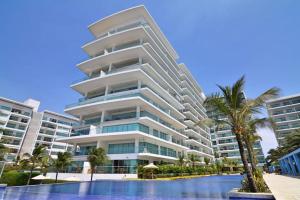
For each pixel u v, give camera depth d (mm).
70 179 23422
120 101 32375
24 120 65750
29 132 68312
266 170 59469
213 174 50344
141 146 31469
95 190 15492
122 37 40781
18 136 62406
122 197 11398
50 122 74750
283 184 13922
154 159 35031
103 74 38719
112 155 30891
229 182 23422
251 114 11242
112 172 28516
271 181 17703
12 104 64125
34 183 25969
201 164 58062
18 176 25234
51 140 73250
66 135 78125
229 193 9125
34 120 71125
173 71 57812
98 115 38312
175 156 45125
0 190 15078
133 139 31891
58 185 20250
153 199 10492
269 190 9977
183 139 53344
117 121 33781
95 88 40156
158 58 44844
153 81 37812
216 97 11273
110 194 12891
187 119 64062
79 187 17844
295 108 73312
